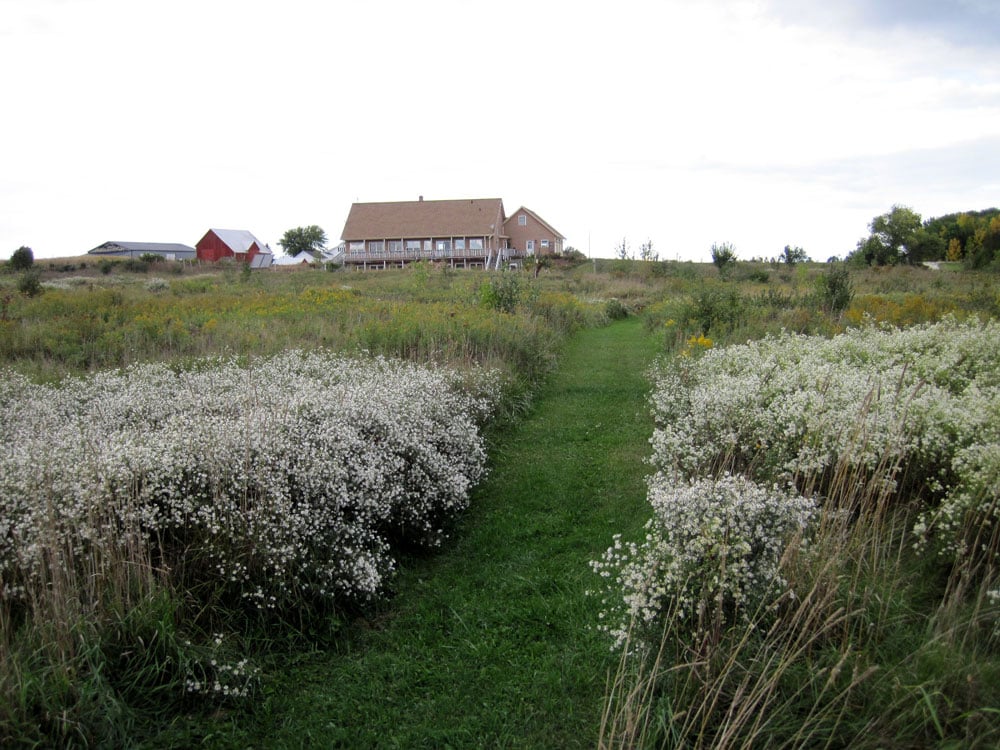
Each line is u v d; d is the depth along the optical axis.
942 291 21.27
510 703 3.65
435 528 5.79
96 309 15.95
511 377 10.36
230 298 19.70
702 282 20.78
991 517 3.86
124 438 5.01
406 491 5.47
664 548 3.76
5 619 3.44
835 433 4.88
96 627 3.52
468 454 6.67
